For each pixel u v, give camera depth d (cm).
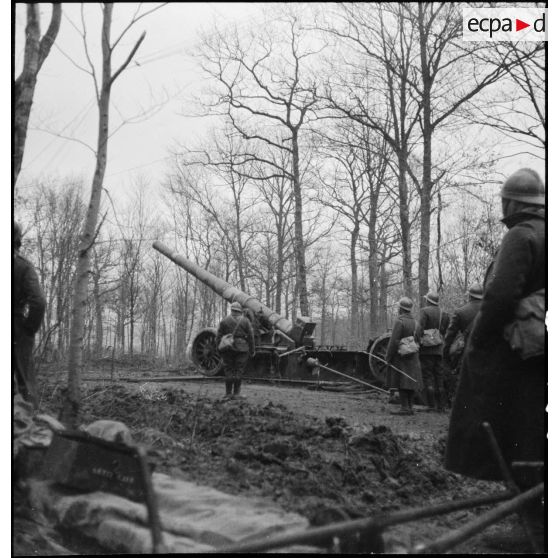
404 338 1222
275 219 3684
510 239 514
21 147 605
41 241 1858
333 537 355
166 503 474
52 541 455
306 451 693
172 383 1655
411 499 638
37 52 620
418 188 2064
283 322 1870
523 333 497
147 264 3444
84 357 2091
